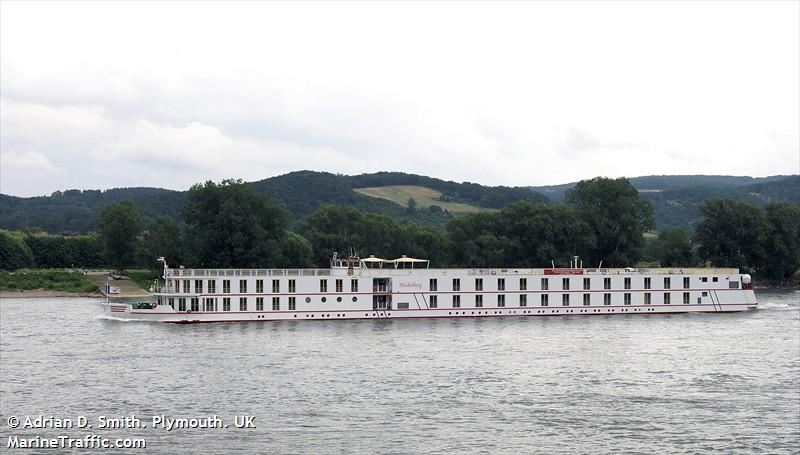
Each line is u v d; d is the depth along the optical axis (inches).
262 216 7160.4
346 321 4960.6
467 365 3494.1
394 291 5068.9
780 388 3073.3
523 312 5260.8
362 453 2285.9
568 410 2731.3
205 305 4862.2
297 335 4343.0
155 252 7701.8
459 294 5172.2
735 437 2440.9
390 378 3208.7
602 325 4886.8
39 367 3410.4
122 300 7367.1
